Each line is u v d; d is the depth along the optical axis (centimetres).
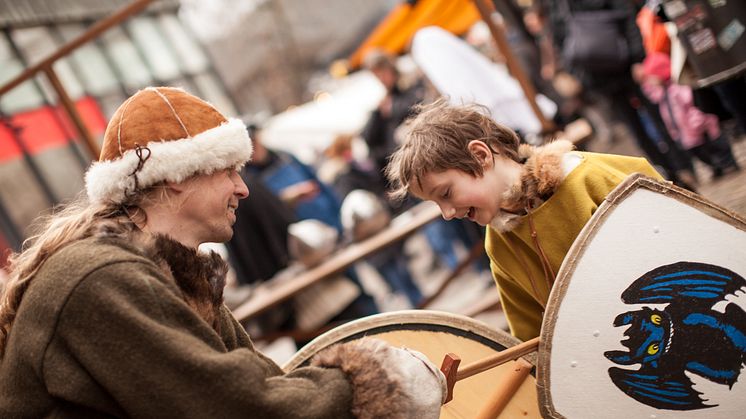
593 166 206
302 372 172
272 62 1977
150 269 163
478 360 208
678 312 190
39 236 184
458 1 1031
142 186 174
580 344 191
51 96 838
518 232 211
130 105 179
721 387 190
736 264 188
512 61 459
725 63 336
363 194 487
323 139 1013
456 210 205
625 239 191
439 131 204
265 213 482
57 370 155
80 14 920
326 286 425
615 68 488
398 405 167
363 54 1213
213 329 176
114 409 158
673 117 505
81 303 155
